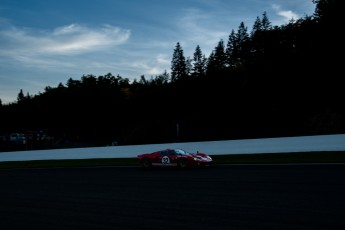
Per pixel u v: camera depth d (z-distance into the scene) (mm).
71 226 7207
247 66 53000
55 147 47812
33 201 10570
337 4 42156
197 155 18047
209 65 73812
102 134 60656
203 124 48844
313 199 8336
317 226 6141
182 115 54500
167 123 52625
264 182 11375
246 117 46281
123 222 7262
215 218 7105
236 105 48906
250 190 10070
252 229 6188
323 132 36062
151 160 18719
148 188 11695
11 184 15203
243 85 49812
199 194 9961
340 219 6488
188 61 84750
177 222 6973
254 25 72938
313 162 16562
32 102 83375
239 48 75438
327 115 38156
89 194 11234
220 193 9898
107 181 14234
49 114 74062
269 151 21547
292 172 13422
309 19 48312
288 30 51500
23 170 22469
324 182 10633
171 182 12773
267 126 43094
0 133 74688
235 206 8102
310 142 20234
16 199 11141
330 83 41656
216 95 52469
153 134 50344
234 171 14984
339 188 9516
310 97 43812
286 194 9156
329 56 41844
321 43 43094
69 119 70500
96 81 93812
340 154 18250
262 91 47062
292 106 44438
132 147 25812
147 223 7051
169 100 59594
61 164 24781
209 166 17922
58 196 11219
